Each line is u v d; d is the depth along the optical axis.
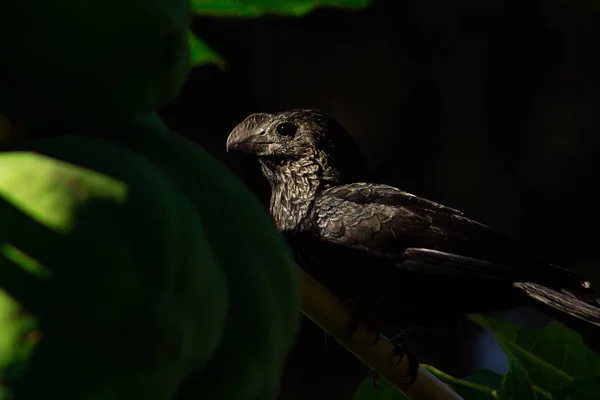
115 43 1.99
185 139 2.19
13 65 1.96
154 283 1.80
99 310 1.74
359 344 3.51
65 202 1.77
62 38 1.96
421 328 4.91
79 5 1.96
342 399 5.27
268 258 2.12
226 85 5.29
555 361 4.67
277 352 2.09
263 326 2.05
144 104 2.06
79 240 1.75
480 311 4.90
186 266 1.87
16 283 1.71
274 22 5.29
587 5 3.28
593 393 4.65
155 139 2.12
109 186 1.82
